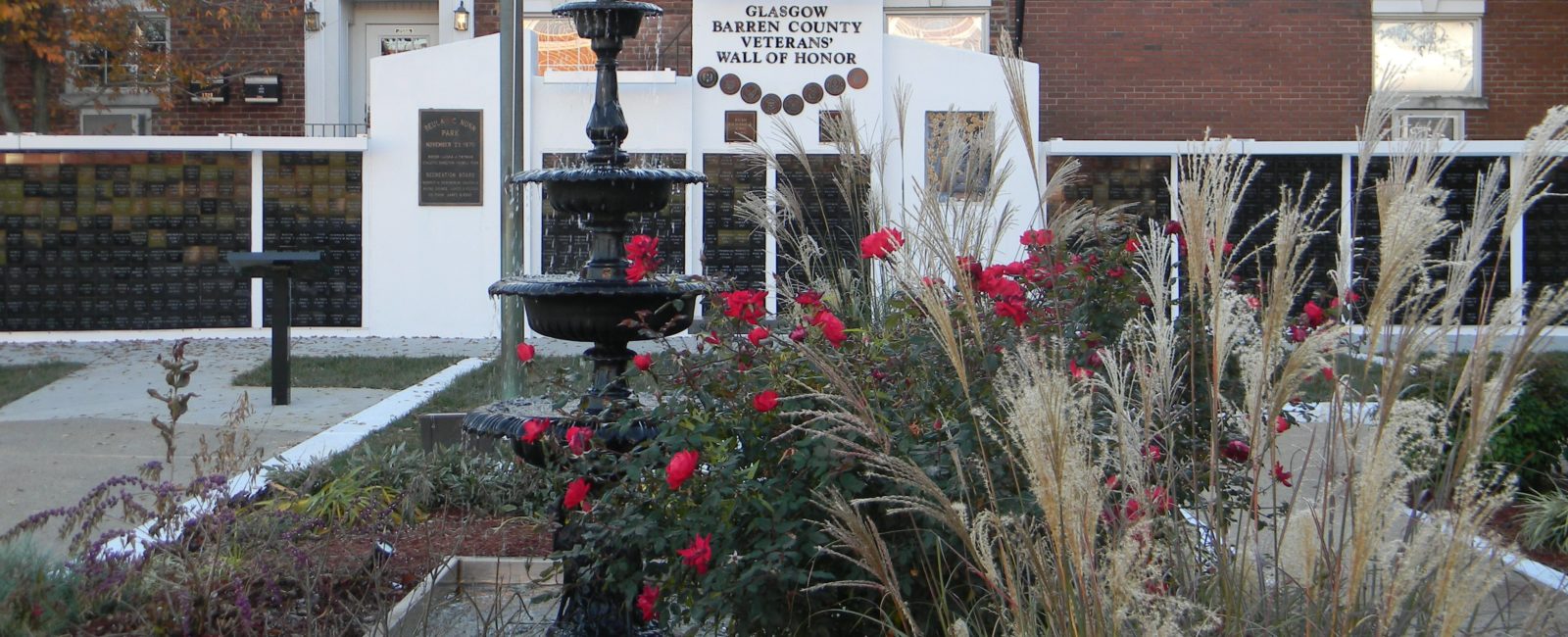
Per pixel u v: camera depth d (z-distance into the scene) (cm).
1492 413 258
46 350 1319
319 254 981
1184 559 298
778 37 1427
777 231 594
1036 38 1683
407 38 1834
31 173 1405
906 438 329
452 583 519
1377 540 241
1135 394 359
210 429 874
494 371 1056
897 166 1438
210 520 469
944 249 344
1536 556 529
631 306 428
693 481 345
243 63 1727
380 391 1054
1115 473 319
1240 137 1683
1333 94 1688
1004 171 496
